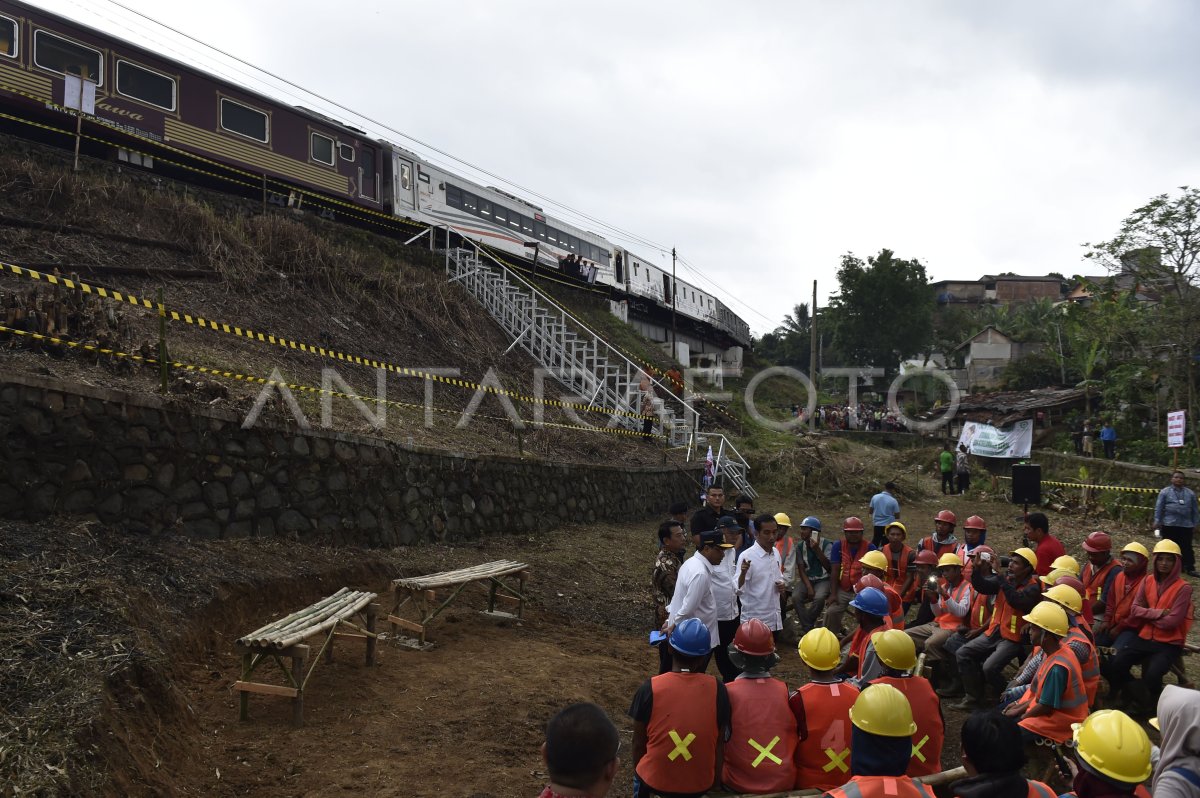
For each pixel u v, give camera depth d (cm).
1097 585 734
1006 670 811
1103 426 2636
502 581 949
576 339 2272
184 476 727
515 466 1230
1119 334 2631
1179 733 311
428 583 709
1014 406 3008
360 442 929
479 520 1125
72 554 574
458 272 2208
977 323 5797
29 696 405
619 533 1395
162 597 594
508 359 1972
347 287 1669
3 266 774
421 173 2355
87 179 1387
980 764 313
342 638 635
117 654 469
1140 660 693
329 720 533
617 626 909
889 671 414
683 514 708
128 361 840
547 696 621
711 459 1997
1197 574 1320
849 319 5059
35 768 355
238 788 439
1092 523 1823
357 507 910
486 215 2634
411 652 689
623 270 3528
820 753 391
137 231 1384
